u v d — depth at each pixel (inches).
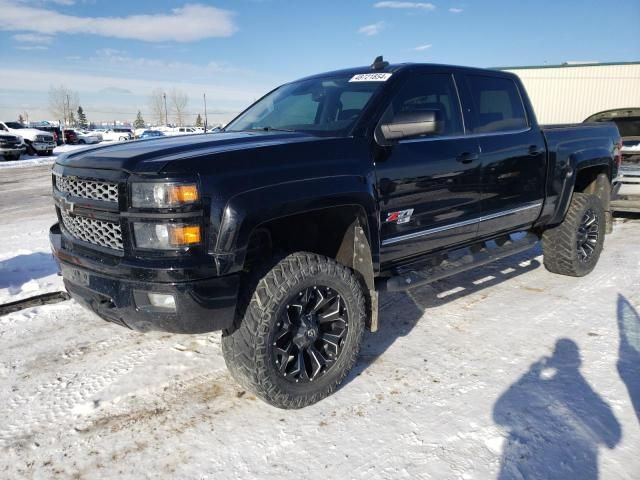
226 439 101.2
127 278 95.6
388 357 133.4
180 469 92.9
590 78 995.9
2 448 99.6
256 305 101.6
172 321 95.0
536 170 167.8
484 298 175.2
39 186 548.1
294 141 111.0
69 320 161.2
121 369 129.7
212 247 94.5
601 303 167.6
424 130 118.1
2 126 1123.3
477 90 155.2
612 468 89.4
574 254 188.7
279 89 168.6
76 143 1680.6
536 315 159.0
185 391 119.1
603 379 119.0
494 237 166.4
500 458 93.0
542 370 124.5
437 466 91.6
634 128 330.0
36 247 259.0
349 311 115.0
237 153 100.2
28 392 119.4
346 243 123.6
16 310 170.1
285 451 97.1
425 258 142.7
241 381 107.3
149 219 92.9
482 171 147.5
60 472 92.8
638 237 260.8
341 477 89.8
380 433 101.7
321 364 111.4
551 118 1040.2
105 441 101.3
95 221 104.0
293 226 122.6
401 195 125.5
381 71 140.3
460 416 106.3
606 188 206.5
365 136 120.7
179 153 100.5
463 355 133.6
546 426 101.7
